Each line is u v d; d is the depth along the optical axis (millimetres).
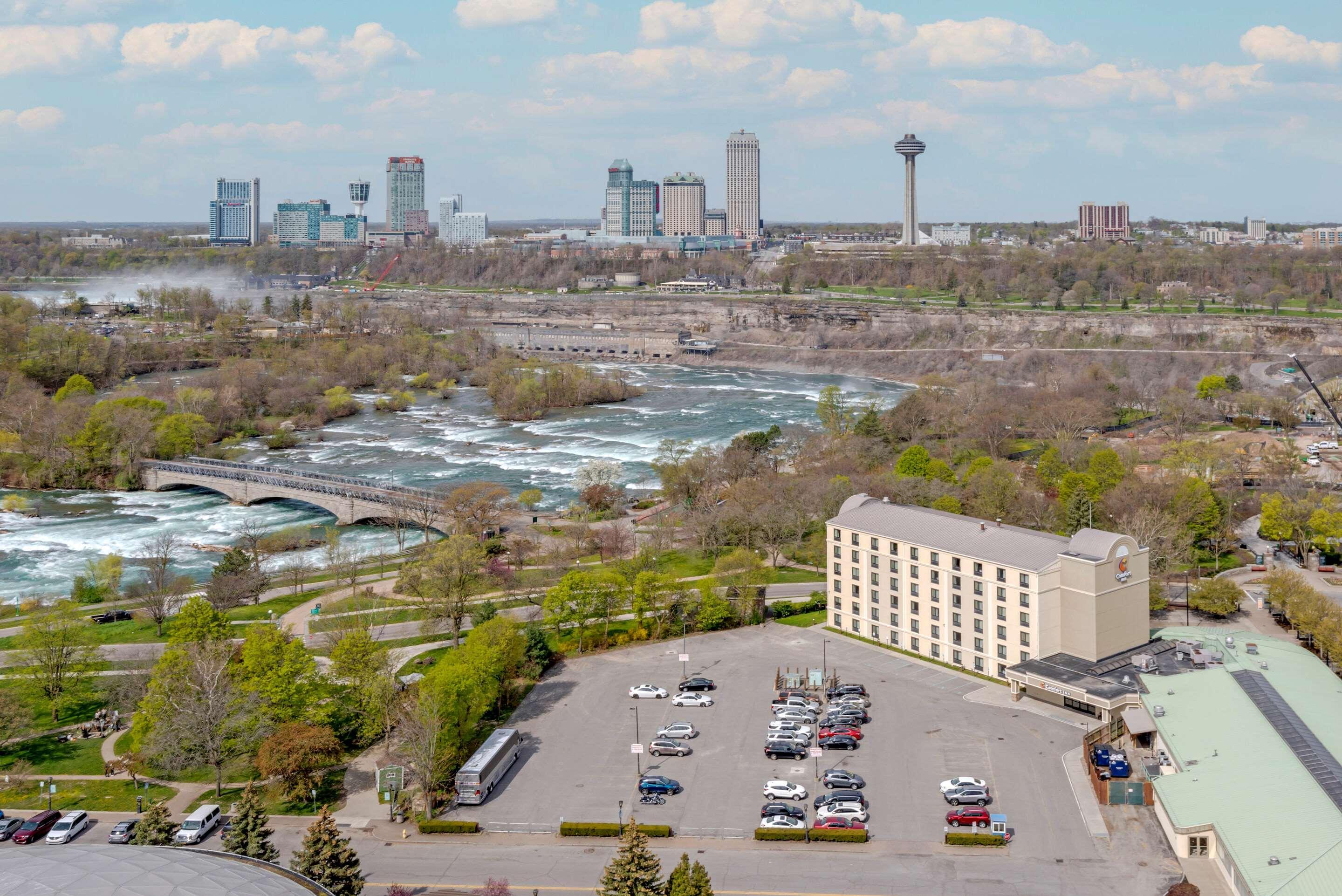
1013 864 180125
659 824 195250
